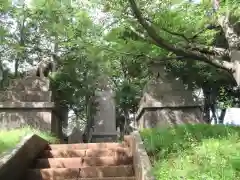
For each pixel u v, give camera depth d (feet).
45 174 22.53
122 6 30.71
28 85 38.83
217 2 26.00
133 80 63.16
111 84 68.74
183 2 31.07
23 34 55.83
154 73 38.60
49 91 38.78
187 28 30.58
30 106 37.29
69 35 33.35
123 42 31.60
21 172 21.57
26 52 57.88
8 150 20.99
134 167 22.38
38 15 38.37
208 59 29.43
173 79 38.37
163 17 30.22
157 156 19.71
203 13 29.48
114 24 33.12
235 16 26.99
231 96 59.47
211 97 60.59
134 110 65.82
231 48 27.71
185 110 37.01
